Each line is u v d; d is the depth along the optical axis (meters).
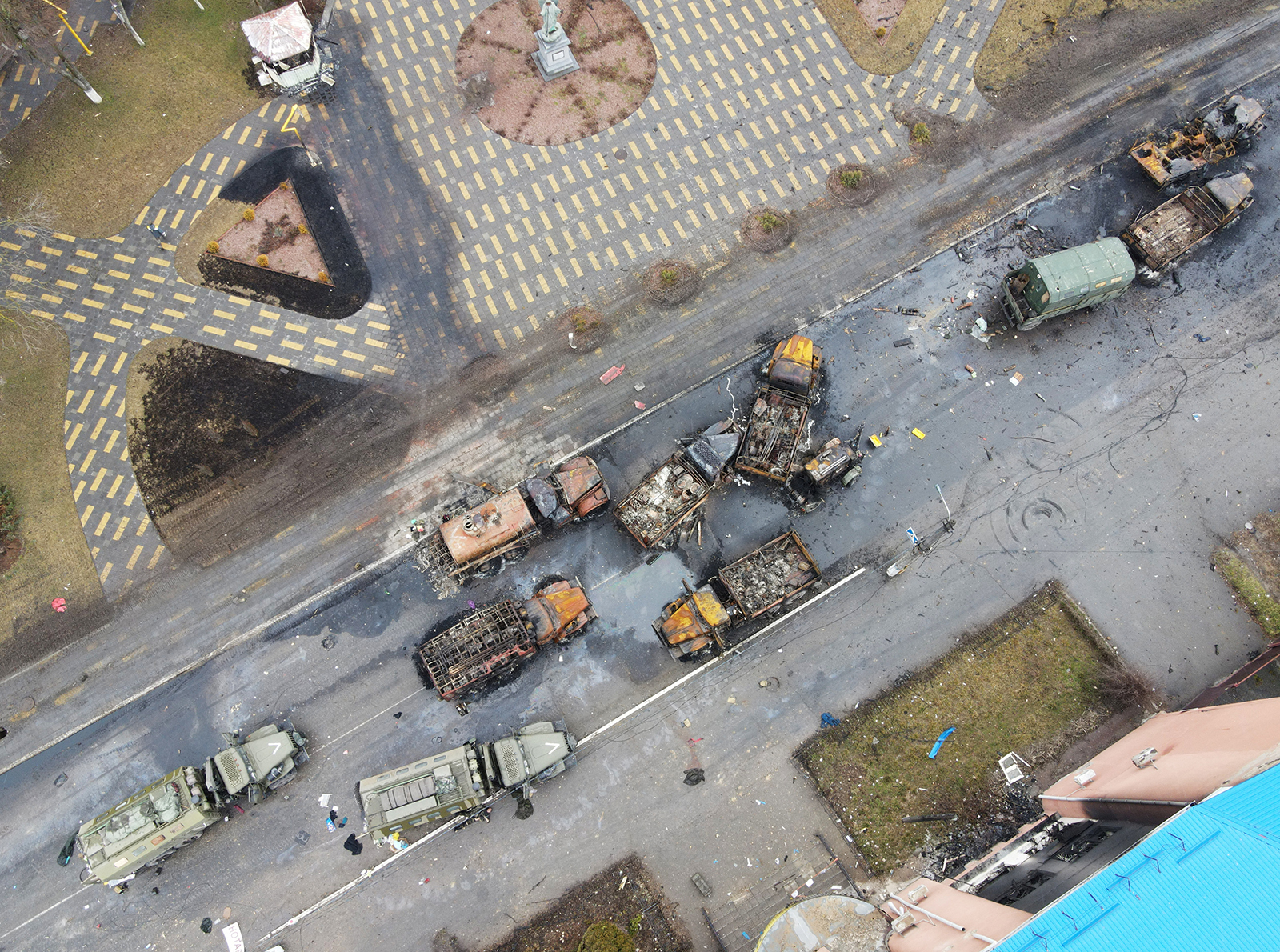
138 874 32.62
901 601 36.28
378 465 38.06
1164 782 27.05
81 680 35.00
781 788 33.84
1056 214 42.41
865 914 30.27
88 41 44.56
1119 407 39.03
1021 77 45.06
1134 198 42.62
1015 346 40.00
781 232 41.88
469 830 33.19
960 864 32.50
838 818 33.38
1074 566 36.69
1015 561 36.81
